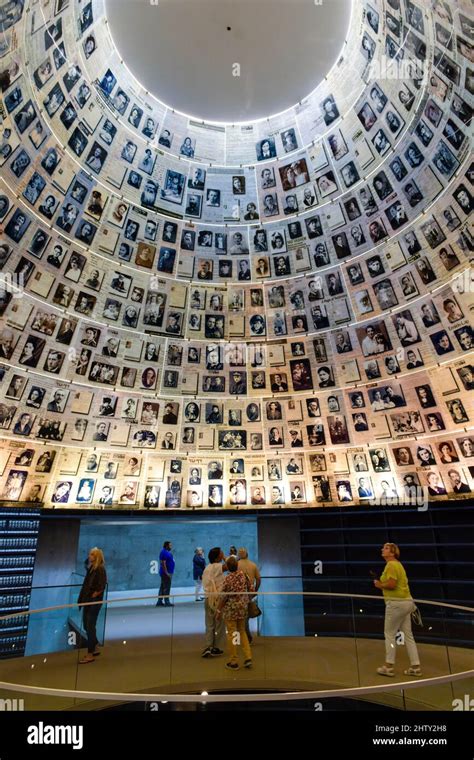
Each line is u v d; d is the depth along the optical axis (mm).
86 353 13398
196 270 14797
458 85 9977
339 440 14180
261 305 15016
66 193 12188
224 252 14906
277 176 14336
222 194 14648
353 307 13859
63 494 13141
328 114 13188
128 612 7891
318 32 12023
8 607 11469
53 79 10656
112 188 13125
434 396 12609
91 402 13555
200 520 14781
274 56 12539
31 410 12477
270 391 14938
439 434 12578
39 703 5828
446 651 6848
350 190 13352
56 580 12891
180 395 14812
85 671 7242
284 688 7059
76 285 12953
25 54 9484
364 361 13789
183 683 7059
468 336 11797
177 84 13094
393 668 7086
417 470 13023
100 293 13445
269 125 14109
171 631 7922
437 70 10266
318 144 13586
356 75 12281
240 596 7832
